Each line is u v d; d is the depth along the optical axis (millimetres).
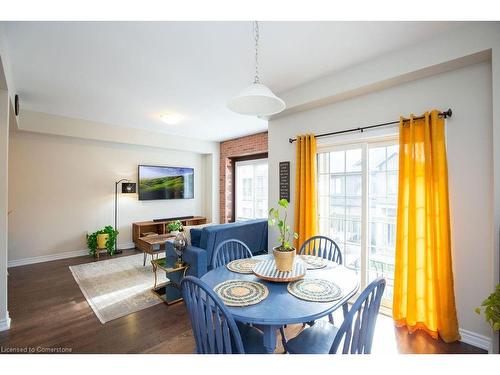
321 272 1854
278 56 2344
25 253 4234
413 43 2137
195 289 1293
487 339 1945
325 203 3182
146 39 2061
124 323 2391
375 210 2756
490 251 1950
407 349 1979
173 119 4109
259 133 5605
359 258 2854
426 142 2150
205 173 6793
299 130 3328
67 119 4316
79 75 2729
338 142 2936
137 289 3188
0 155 2229
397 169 2586
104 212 5062
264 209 5809
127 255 4789
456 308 2090
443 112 2148
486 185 1973
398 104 2443
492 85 1830
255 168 6031
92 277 3607
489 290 1950
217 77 2787
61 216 4578
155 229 5730
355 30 1952
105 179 5078
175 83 2943
